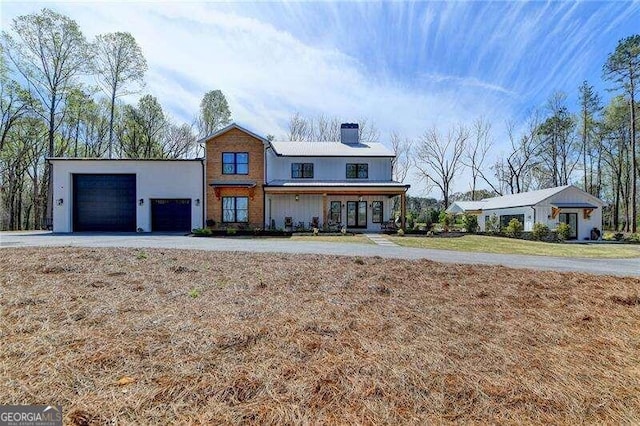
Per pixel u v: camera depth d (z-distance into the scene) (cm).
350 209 2133
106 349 262
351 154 2202
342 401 213
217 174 1930
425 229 2000
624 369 266
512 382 241
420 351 285
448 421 198
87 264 560
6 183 2948
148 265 577
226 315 349
